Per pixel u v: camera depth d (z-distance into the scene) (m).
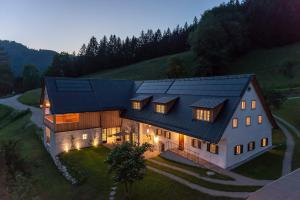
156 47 129.88
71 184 25.44
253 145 26.97
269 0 92.19
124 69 111.69
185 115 28.77
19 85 128.75
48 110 36.88
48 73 128.12
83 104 35.06
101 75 110.62
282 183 18.31
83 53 146.25
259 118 27.38
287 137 32.91
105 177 24.77
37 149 37.47
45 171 29.61
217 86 28.31
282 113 44.16
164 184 21.75
